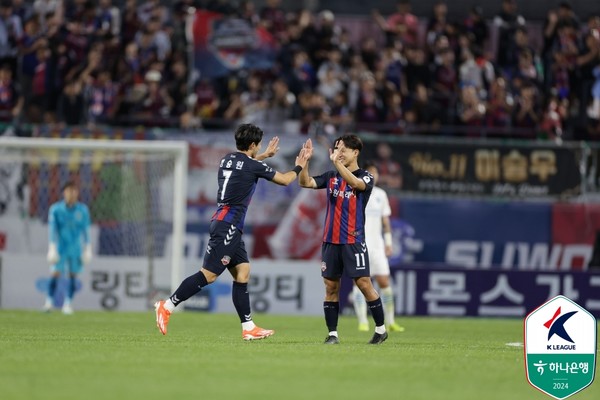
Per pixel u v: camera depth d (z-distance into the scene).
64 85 82.94
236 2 92.62
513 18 90.75
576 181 83.06
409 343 45.25
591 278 75.81
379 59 88.31
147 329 52.06
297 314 74.56
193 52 84.38
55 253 67.81
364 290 41.41
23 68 82.44
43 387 26.75
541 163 82.94
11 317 61.88
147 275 75.81
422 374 31.22
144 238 78.25
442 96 86.88
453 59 88.12
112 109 82.75
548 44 89.62
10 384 27.28
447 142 82.12
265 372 30.81
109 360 33.56
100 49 84.06
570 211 83.06
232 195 40.31
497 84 86.31
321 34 87.88
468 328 62.22
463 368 33.25
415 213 82.00
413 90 87.00
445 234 82.19
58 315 65.56
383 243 56.72
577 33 89.94
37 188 77.88
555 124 86.06
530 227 83.00
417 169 81.94
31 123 82.00
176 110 83.50
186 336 46.41
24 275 74.56
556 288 75.50
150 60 84.81
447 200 82.25
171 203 79.06
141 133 79.44
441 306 74.81
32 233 77.75
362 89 84.56
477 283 75.06
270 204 80.44
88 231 68.81
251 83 84.25
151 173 79.00
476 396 26.59
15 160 77.56
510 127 86.00
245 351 37.47
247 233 80.38
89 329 51.22
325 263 40.72
